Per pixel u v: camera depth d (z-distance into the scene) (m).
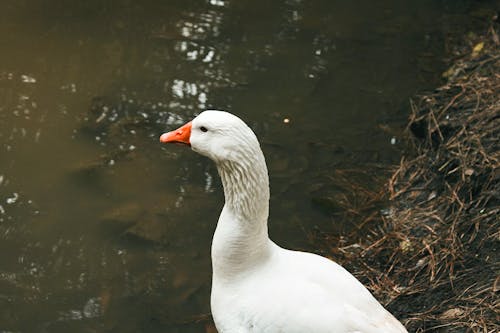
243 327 2.12
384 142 3.05
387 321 2.08
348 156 3.00
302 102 3.21
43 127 3.04
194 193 2.85
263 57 3.39
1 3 3.61
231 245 2.12
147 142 3.00
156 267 2.64
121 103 3.15
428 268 2.57
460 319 2.38
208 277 2.61
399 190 2.86
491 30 3.51
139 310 2.53
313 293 2.08
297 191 2.88
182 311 2.53
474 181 2.71
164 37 3.46
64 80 3.23
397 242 2.69
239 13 3.66
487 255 2.52
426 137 2.99
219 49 3.41
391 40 3.55
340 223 2.78
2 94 3.15
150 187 2.86
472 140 2.83
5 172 2.88
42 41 3.39
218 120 2.05
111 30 3.49
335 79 3.31
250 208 2.09
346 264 2.65
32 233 2.72
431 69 3.37
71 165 2.91
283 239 2.73
